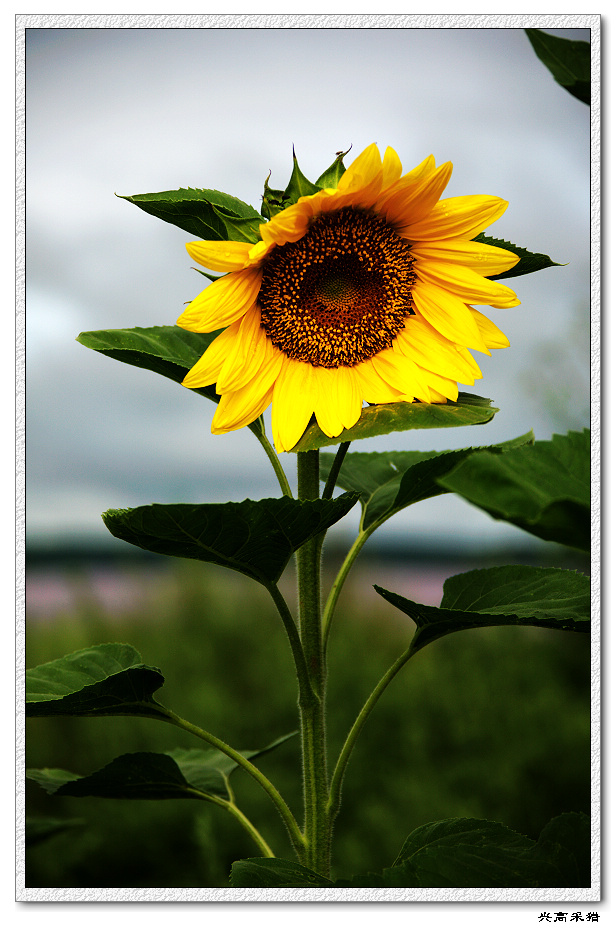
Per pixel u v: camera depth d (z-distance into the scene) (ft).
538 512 2.13
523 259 2.96
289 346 2.89
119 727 6.12
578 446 2.25
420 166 2.79
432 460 2.91
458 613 2.84
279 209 2.82
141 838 5.34
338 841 5.44
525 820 5.47
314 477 2.99
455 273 2.92
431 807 5.38
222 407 2.85
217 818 5.41
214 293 2.79
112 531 2.61
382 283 2.91
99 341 2.95
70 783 3.12
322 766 2.97
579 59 2.49
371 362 2.92
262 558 2.74
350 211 2.86
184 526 2.59
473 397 2.90
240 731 6.25
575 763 5.80
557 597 2.99
